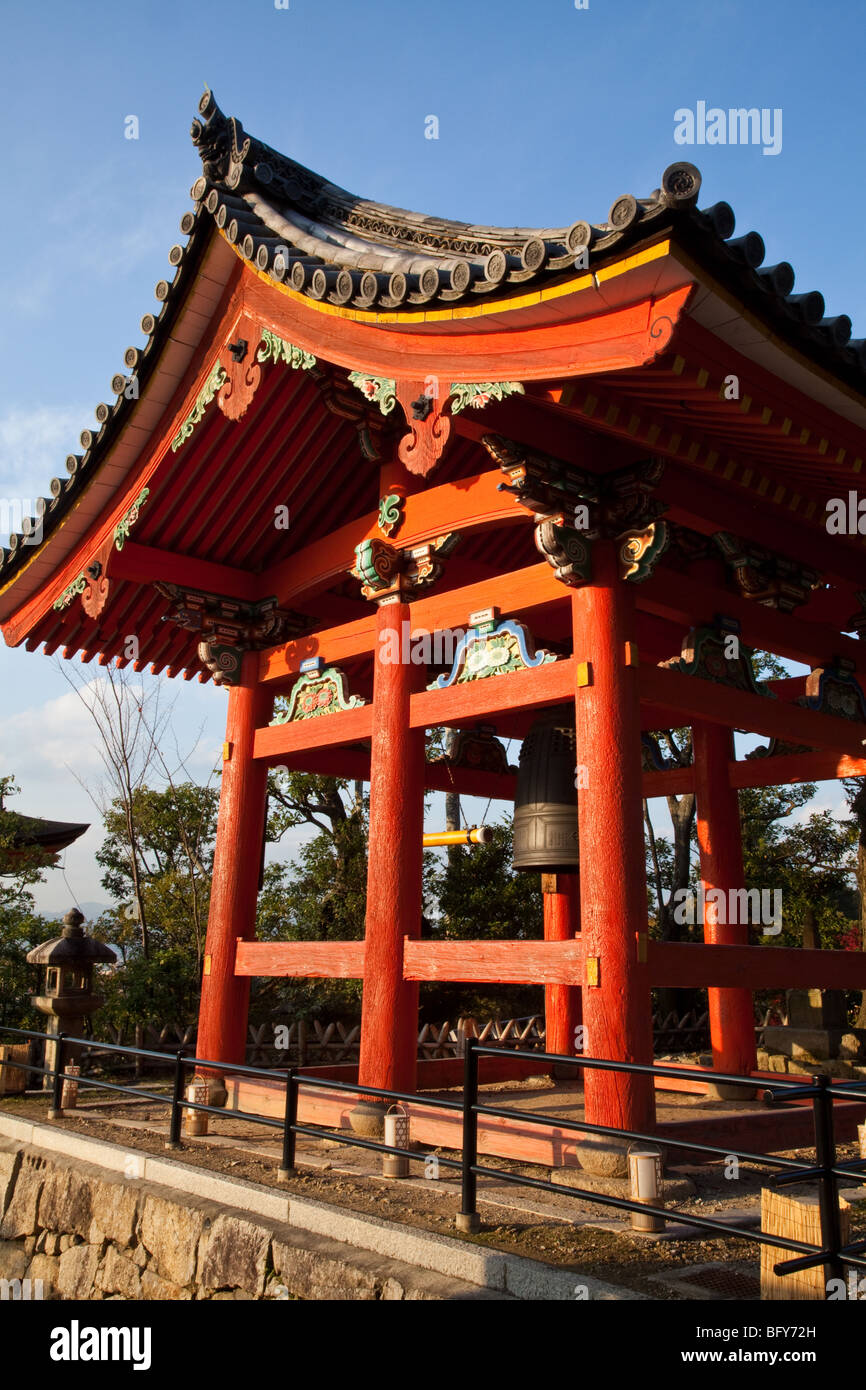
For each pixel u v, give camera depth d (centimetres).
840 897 2558
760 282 504
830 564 888
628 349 519
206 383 847
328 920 2052
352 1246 508
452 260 633
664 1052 1811
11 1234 784
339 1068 991
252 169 815
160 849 2108
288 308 761
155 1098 755
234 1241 557
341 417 894
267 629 1009
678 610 761
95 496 938
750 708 780
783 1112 733
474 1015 2162
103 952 1137
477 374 606
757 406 581
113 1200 678
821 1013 1395
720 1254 463
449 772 1074
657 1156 509
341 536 921
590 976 618
